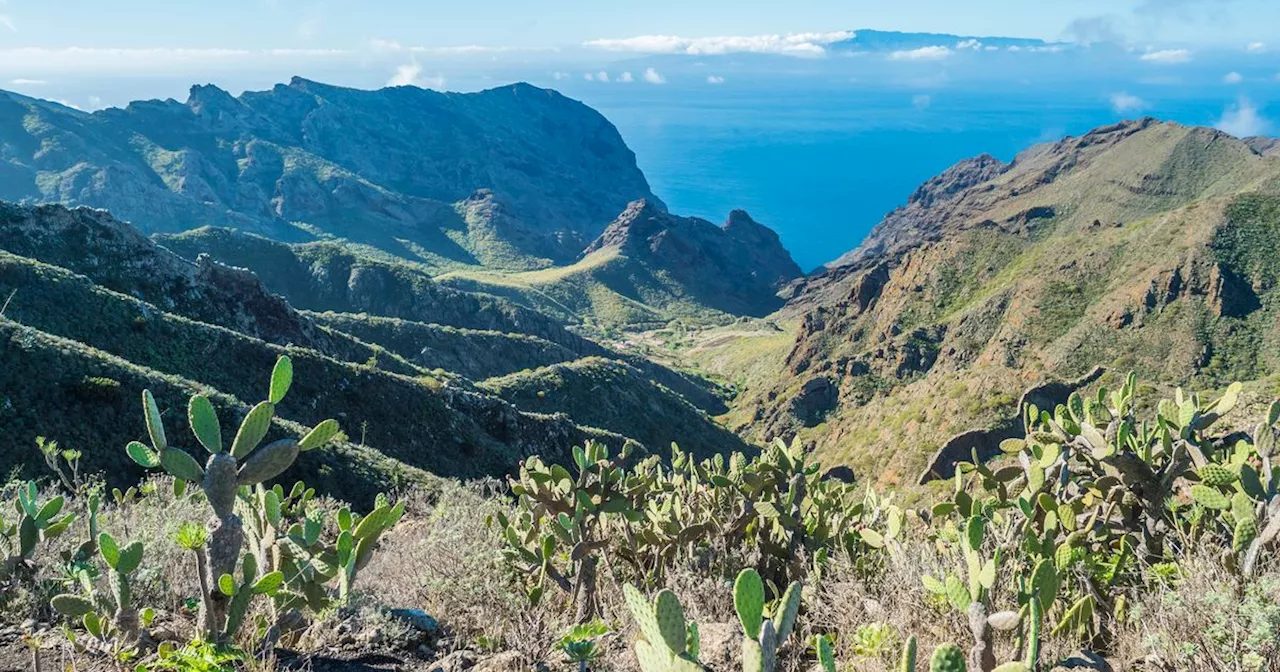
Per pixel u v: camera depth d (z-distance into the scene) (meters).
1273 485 3.95
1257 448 4.29
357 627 4.35
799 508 5.36
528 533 5.50
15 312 41.12
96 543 4.49
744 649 2.11
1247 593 3.02
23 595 4.22
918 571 4.12
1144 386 33.44
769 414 125.50
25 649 3.76
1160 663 3.06
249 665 3.46
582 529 5.02
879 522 5.84
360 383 48.62
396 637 4.27
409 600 5.38
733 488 5.80
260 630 3.96
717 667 3.73
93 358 28.89
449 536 5.92
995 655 3.28
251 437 3.74
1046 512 4.38
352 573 4.09
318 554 4.06
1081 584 3.78
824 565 5.09
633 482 5.84
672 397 103.12
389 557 6.59
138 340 44.06
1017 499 4.87
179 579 4.70
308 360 48.12
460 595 5.11
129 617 3.62
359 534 4.18
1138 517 4.37
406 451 46.66
